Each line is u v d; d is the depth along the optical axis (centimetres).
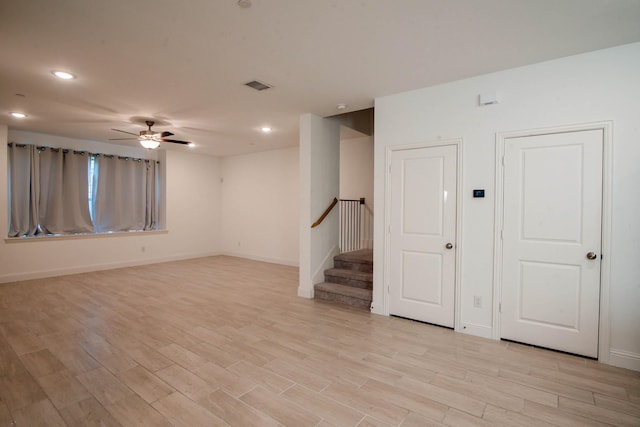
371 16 224
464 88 334
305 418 200
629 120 264
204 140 641
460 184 338
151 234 721
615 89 269
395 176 380
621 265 268
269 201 761
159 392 226
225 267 689
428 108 355
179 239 775
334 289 442
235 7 213
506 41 258
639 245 262
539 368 264
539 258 301
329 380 244
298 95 380
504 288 317
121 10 216
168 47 267
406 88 359
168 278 580
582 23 232
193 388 231
